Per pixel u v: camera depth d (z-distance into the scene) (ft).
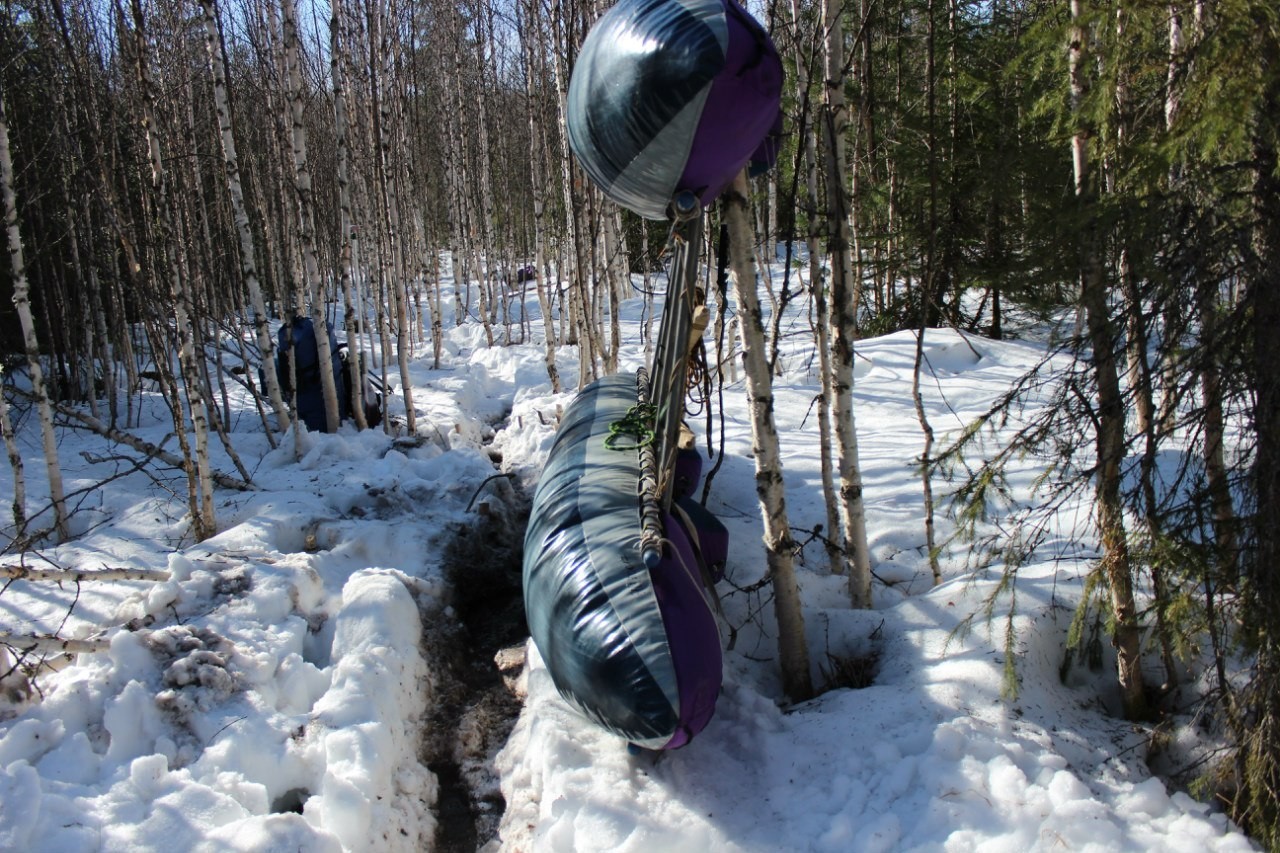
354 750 11.44
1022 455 10.15
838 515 15.35
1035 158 10.56
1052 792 9.18
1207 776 9.37
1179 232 8.47
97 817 9.62
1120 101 9.64
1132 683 11.16
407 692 13.61
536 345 45.11
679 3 9.67
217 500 20.72
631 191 10.50
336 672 12.94
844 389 13.34
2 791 9.34
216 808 9.92
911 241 18.69
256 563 15.55
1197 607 9.45
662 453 11.17
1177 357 8.71
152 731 11.38
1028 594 12.80
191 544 18.57
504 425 33.01
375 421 29.58
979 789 9.30
